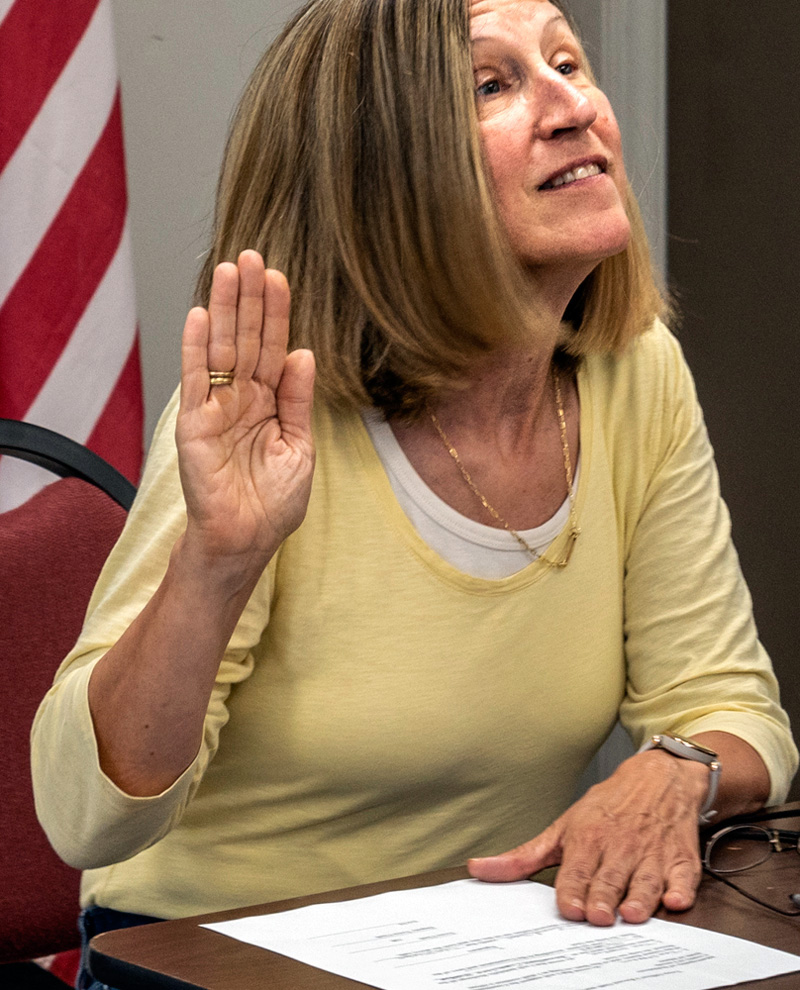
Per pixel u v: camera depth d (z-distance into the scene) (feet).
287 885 7.30
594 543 7.92
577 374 8.18
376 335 7.31
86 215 12.94
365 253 7.08
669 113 16.75
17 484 12.82
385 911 5.39
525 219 6.97
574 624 7.75
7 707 8.29
